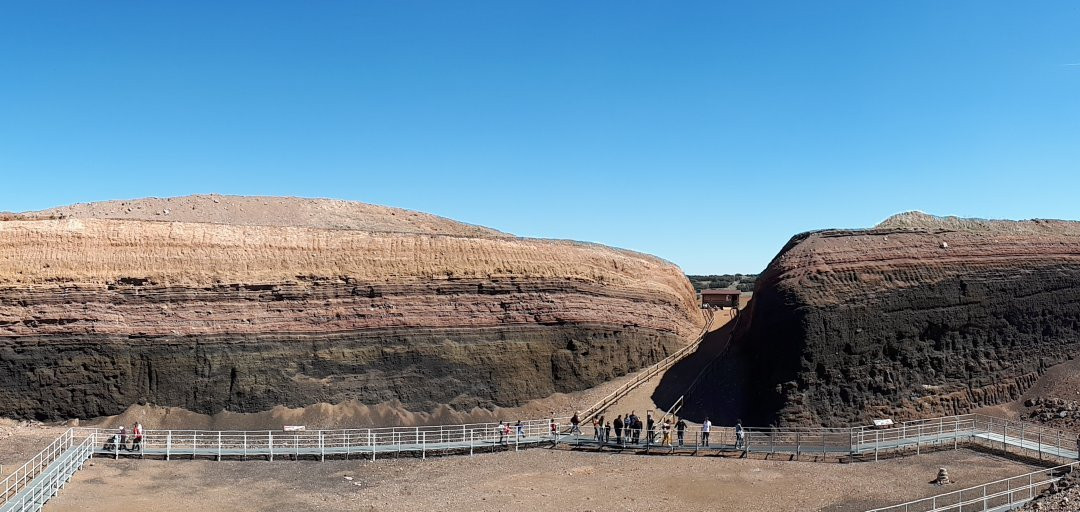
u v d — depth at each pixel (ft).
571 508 95.09
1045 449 111.86
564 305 157.79
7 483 97.96
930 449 119.75
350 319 142.00
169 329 132.77
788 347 136.05
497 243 158.71
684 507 95.55
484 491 102.58
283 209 216.54
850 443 119.34
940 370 137.69
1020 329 143.43
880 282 139.85
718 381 147.64
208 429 130.00
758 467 112.78
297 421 133.49
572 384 155.02
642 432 132.87
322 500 98.58
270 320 137.69
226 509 94.32
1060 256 149.79
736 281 387.14
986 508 87.30
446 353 145.69
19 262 129.90
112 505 93.66
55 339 128.36
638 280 173.78
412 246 151.53
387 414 138.62
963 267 143.64
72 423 127.44
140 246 135.95
